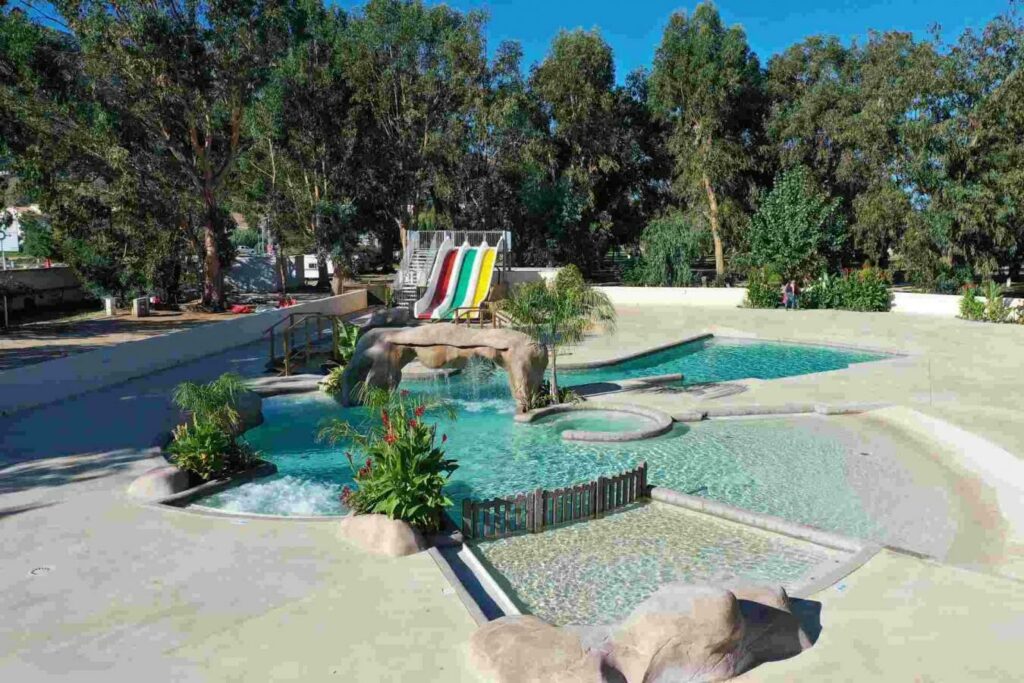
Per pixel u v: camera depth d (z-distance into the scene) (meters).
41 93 29.80
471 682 5.92
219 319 32.06
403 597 7.46
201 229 36.97
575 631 6.30
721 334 27.59
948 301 30.91
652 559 9.01
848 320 30.11
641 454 13.40
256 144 42.03
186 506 10.52
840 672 6.03
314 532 9.18
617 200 53.59
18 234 47.69
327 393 17.88
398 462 9.01
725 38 43.75
